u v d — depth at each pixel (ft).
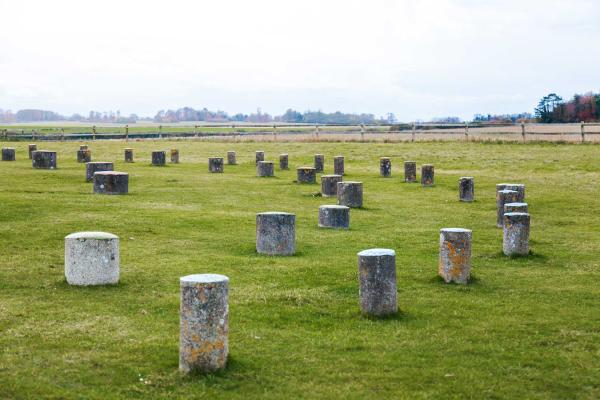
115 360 35.29
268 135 246.47
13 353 36.01
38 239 63.52
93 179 102.37
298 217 84.84
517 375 34.55
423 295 49.49
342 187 95.25
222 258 59.31
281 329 41.01
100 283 49.06
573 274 57.62
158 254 60.34
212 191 105.91
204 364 33.50
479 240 73.31
